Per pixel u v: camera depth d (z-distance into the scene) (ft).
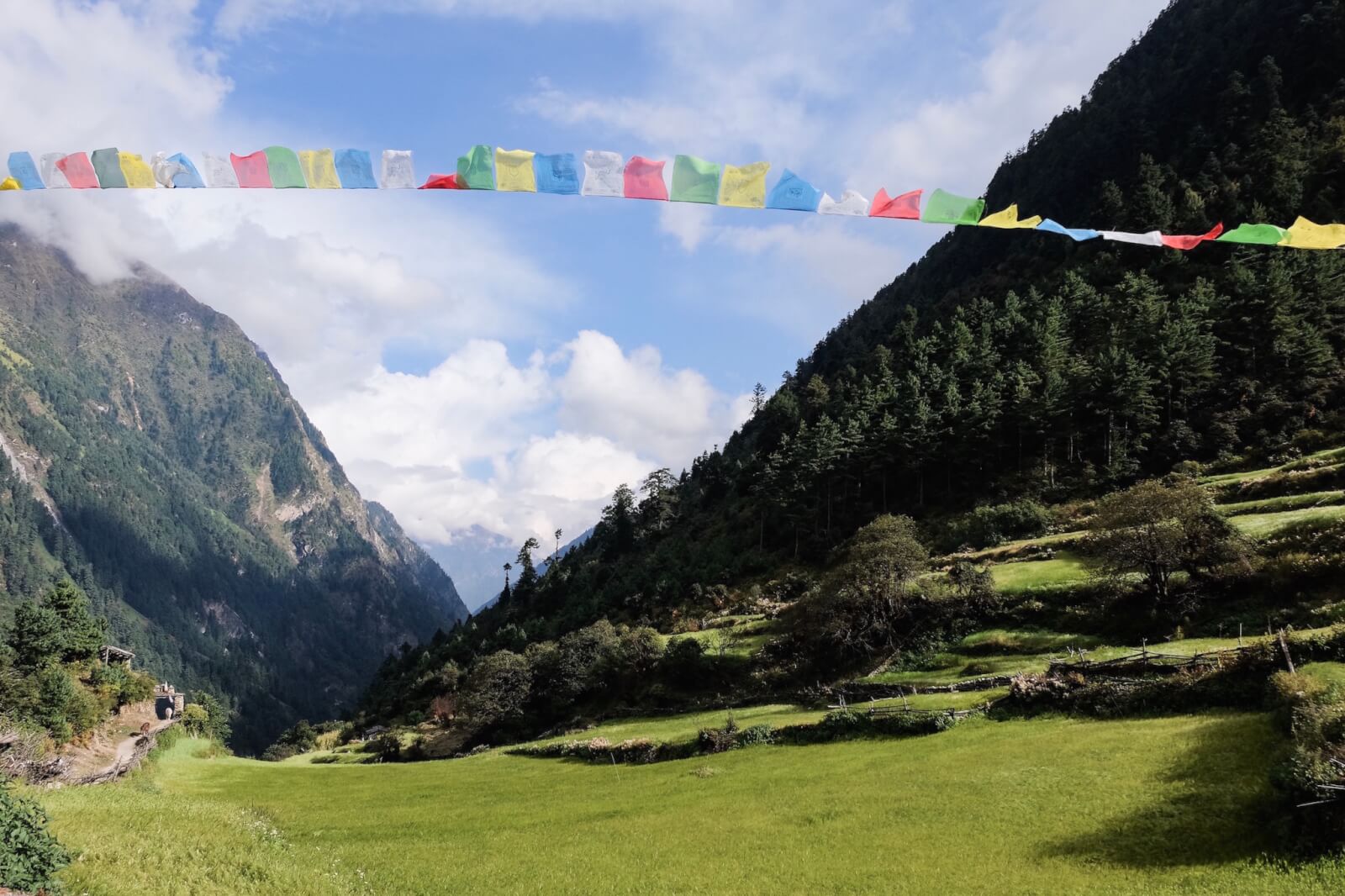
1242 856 66.03
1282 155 410.31
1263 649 113.19
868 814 95.81
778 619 261.85
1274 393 274.36
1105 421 305.94
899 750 131.44
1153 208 424.87
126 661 251.80
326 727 454.81
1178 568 181.98
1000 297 506.89
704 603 322.96
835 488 373.40
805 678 217.36
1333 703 82.38
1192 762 90.84
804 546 344.90
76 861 63.72
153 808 98.37
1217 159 459.73
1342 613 140.77
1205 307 320.70
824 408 468.34
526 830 113.70
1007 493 305.12
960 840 81.71
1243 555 169.07
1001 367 375.04
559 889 82.12
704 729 171.22
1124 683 127.24
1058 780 94.27
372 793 165.68
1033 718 132.36
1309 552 164.35
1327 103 444.55
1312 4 497.46
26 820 55.88
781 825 97.71
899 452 342.85
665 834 100.68
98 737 187.83
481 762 204.85
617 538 499.10
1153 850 70.74
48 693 161.68
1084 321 385.29
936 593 215.72
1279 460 242.78
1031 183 624.59
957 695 156.15
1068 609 190.49
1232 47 536.83
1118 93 619.26
